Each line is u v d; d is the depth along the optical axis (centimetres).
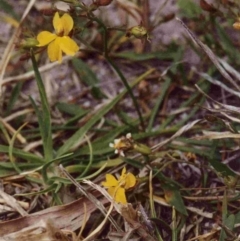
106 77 48
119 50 49
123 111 47
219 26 47
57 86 48
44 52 49
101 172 43
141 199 42
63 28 39
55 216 40
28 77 47
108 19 50
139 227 39
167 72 46
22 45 39
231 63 47
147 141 45
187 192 42
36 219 40
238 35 49
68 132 45
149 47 49
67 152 43
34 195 42
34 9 50
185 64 48
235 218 40
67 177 41
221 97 46
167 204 41
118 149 40
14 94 46
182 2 48
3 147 42
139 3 50
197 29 49
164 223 40
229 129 41
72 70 49
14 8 51
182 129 41
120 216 41
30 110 46
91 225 41
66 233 40
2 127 44
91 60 49
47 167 42
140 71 48
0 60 48
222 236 39
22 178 43
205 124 45
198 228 41
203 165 41
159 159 43
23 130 45
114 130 44
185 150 43
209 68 47
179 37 49
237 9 45
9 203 41
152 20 50
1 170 43
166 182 41
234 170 43
